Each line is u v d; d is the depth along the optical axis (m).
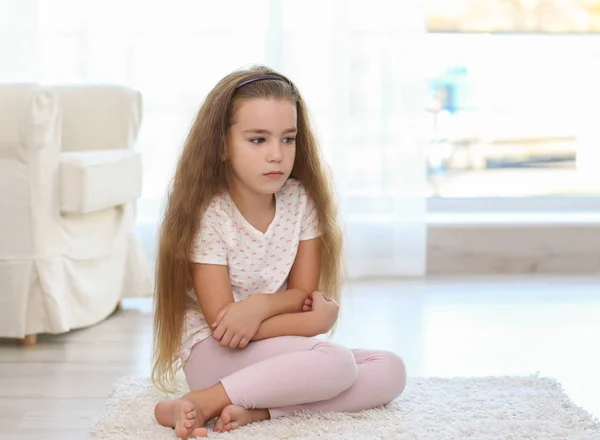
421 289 3.71
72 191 2.86
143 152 3.94
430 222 4.07
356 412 2.07
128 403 2.17
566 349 2.79
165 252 2.09
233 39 3.91
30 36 3.84
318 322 2.09
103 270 3.17
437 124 4.48
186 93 3.91
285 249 2.16
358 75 3.92
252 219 2.12
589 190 4.53
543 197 4.43
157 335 2.15
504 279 3.92
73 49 3.88
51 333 2.93
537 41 4.48
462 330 3.03
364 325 3.09
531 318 3.20
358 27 3.90
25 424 2.10
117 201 3.15
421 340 2.89
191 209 2.08
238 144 2.05
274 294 2.09
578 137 4.52
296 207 2.18
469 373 2.52
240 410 1.94
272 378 1.95
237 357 2.05
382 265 4.00
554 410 2.10
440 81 4.46
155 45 3.90
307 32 3.91
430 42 4.45
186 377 2.12
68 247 2.93
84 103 3.43
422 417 2.04
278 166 2.04
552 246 4.08
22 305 2.80
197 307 2.14
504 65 4.48
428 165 4.48
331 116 3.93
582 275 4.00
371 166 3.96
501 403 2.15
